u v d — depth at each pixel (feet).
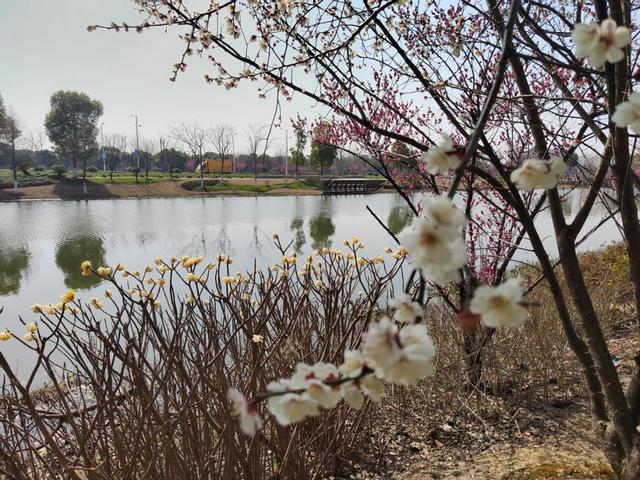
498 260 11.98
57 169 114.73
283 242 41.42
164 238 44.55
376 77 12.09
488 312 2.63
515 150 11.66
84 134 133.59
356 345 7.68
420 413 10.17
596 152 6.34
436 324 11.07
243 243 41.24
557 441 8.91
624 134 5.78
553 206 6.38
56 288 26.32
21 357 14.93
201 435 6.70
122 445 6.18
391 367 2.74
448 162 3.41
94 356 6.11
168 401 6.52
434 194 10.16
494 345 10.61
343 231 48.44
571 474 7.64
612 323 14.94
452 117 7.70
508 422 9.81
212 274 22.36
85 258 35.40
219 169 159.53
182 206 80.59
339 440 8.37
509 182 6.12
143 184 115.34
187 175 149.18
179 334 6.49
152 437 6.07
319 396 3.00
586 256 23.57
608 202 8.89
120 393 6.88
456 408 10.16
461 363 10.59
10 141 115.55
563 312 6.53
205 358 6.72
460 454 8.82
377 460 8.86
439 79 10.09
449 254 2.40
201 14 7.71
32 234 47.11
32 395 9.18
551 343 11.66
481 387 10.84
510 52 4.14
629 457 5.65
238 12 8.57
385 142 12.19
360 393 3.26
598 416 6.60
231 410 6.16
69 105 129.18
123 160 193.98
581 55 3.63
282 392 2.98
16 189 100.83
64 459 5.39
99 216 63.87
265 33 8.80
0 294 25.25
